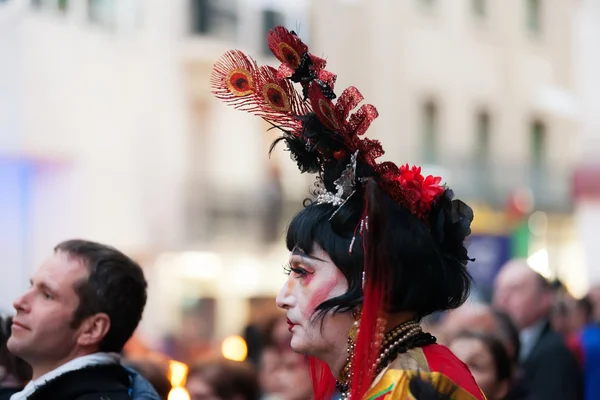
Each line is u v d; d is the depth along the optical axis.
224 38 32.81
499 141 38.16
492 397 7.28
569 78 40.50
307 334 4.16
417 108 35.00
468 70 37.00
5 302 23.61
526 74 39.16
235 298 32.94
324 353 4.18
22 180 24.50
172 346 20.30
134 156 28.66
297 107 4.30
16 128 24.55
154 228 29.66
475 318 8.51
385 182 4.19
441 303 4.19
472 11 37.41
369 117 4.22
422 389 3.81
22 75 24.72
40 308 5.25
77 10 26.77
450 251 4.27
